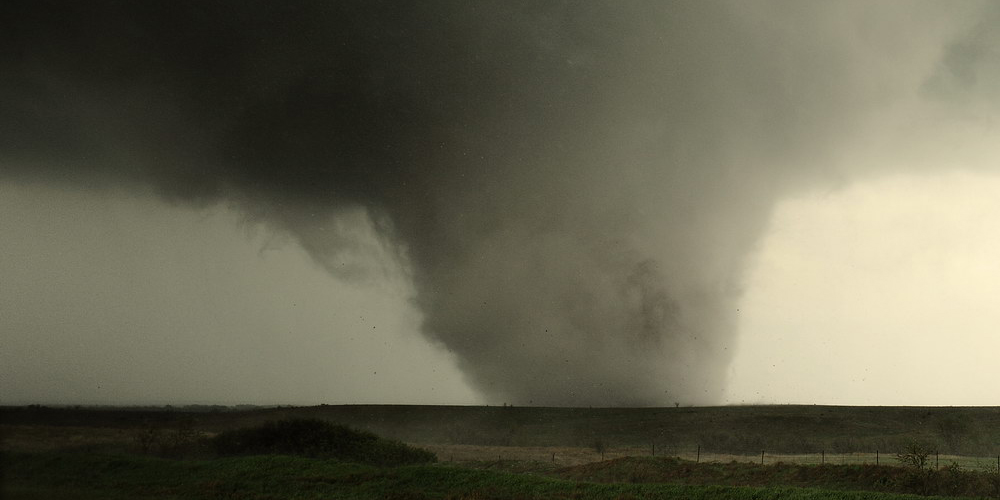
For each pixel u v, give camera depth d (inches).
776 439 3855.8
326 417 4616.1
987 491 1439.5
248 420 3742.6
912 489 1487.5
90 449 1752.0
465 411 5064.0
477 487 1486.2
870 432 3973.9
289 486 1429.6
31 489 1298.0
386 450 1972.2
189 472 1509.6
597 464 1943.9
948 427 3914.9
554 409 5300.2
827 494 1403.8
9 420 2763.3
